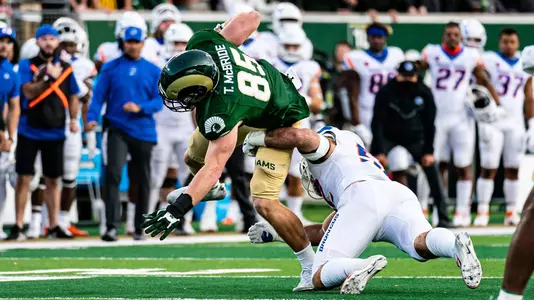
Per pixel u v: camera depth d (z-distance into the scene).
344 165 18.05
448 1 48.03
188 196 16.09
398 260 25.69
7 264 25.19
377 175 18.16
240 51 17.48
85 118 36.03
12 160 35.19
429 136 35.06
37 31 33.66
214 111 16.50
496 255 26.91
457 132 38.47
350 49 43.81
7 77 33.03
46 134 33.81
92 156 34.16
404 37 44.88
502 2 49.75
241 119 16.80
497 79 39.28
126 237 35.22
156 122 35.53
